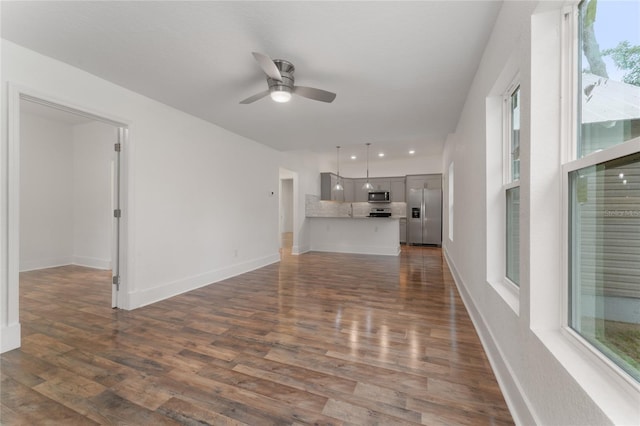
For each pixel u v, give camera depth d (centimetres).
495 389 163
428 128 419
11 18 178
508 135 200
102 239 491
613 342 94
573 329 114
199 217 378
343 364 189
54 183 497
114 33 195
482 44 205
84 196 509
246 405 150
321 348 211
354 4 166
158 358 196
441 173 781
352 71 246
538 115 122
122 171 292
